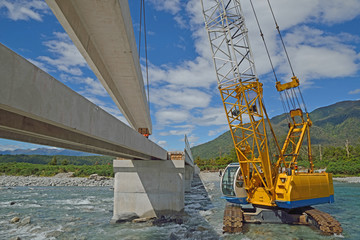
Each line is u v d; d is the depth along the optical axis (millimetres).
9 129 5055
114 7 7977
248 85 17875
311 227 14750
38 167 65875
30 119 5277
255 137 16719
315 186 16641
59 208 22578
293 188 14898
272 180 16250
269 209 16047
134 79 14039
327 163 65500
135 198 18281
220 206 23719
